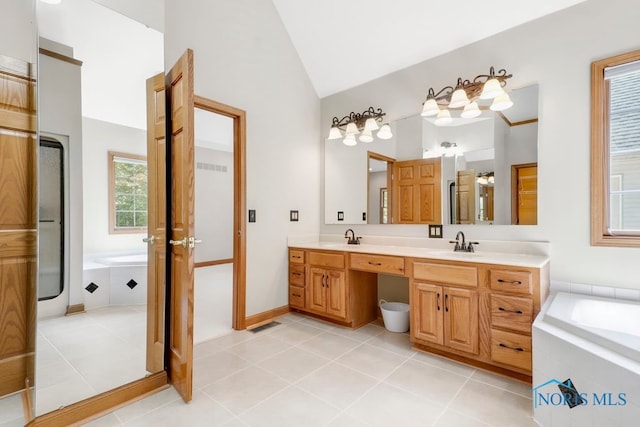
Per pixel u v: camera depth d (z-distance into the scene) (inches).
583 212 84.4
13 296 66.6
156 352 76.0
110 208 72.6
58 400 61.7
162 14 80.4
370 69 125.9
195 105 99.5
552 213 89.1
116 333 71.1
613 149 82.1
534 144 92.0
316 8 120.0
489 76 93.0
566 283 86.4
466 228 105.0
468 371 82.3
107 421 61.6
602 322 72.8
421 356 91.0
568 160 86.6
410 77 117.4
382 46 118.2
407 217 118.7
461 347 84.8
